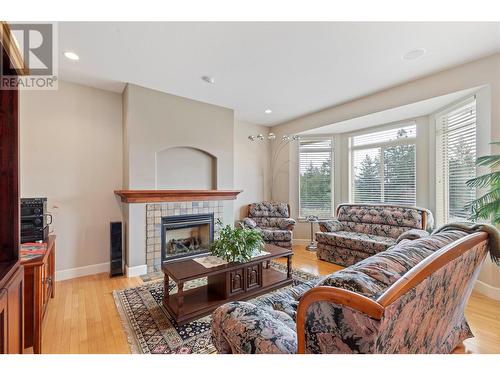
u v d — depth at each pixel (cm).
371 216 387
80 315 214
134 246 313
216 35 211
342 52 241
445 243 119
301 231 511
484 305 232
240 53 241
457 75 273
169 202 342
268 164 552
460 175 316
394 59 256
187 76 293
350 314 70
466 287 130
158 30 203
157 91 337
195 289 244
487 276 252
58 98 299
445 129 344
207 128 391
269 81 310
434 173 363
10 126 120
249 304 124
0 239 118
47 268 212
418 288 80
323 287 75
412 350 96
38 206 207
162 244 337
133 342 177
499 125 245
